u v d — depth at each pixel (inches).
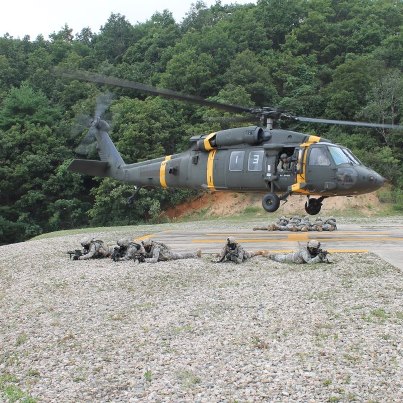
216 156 788.0
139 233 915.4
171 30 2864.2
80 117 979.3
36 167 1863.9
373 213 1540.4
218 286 452.4
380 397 230.4
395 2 2945.4
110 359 292.8
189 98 671.8
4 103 2176.4
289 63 2218.3
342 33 2527.1
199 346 304.5
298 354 283.9
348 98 1849.2
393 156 1680.6
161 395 243.0
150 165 890.1
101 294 444.8
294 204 1605.6
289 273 495.2
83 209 1861.5
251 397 235.5
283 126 1955.0
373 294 400.8
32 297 450.6
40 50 2903.5
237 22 2635.3
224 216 1670.8
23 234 1815.9
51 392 252.4
